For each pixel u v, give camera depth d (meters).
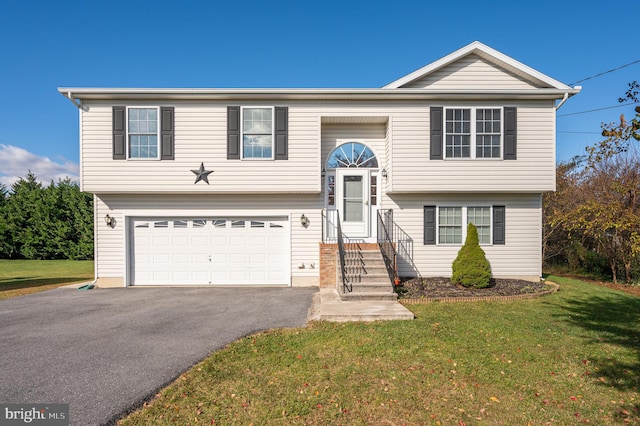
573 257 16.27
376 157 11.93
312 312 8.13
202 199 11.73
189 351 5.59
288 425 3.56
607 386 4.40
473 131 11.12
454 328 6.64
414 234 11.83
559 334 6.35
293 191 11.16
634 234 11.48
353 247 10.91
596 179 16.11
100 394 4.20
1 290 11.18
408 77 11.60
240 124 11.19
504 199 11.84
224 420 3.63
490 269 11.14
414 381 4.48
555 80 11.31
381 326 6.77
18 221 23.30
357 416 3.72
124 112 11.09
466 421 3.64
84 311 8.29
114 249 11.60
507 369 4.84
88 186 11.02
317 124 11.20
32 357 5.36
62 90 10.62
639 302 9.06
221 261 11.82
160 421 3.62
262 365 4.97
